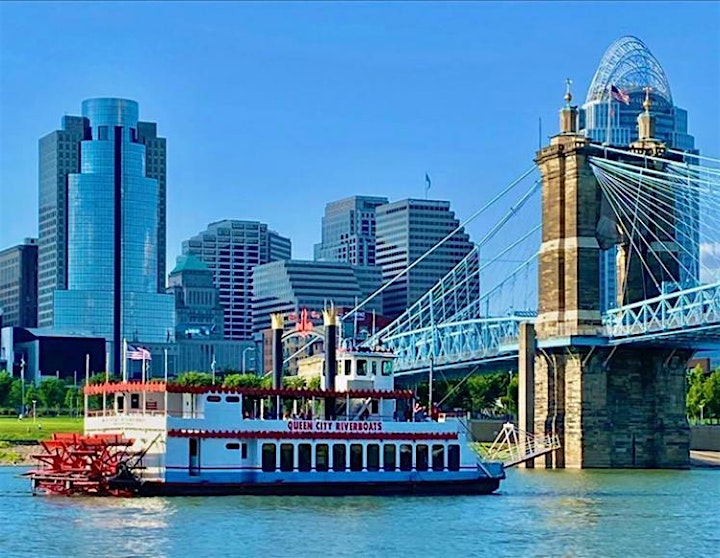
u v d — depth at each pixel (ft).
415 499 461.37
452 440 481.05
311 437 456.04
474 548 358.43
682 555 354.33
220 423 444.55
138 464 442.50
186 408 445.37
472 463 484.74
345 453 460.96
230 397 447.01
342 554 343.05
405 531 384.27
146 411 444.96
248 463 447.83
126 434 448.24
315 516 406.21
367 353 483.51
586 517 433.07
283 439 452.35
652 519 431.84
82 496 447.42
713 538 386.11
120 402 455.63
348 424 462.19
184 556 336.49
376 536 373.40
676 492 542.16
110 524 384.27
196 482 442.09
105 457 441.68
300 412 472.44
